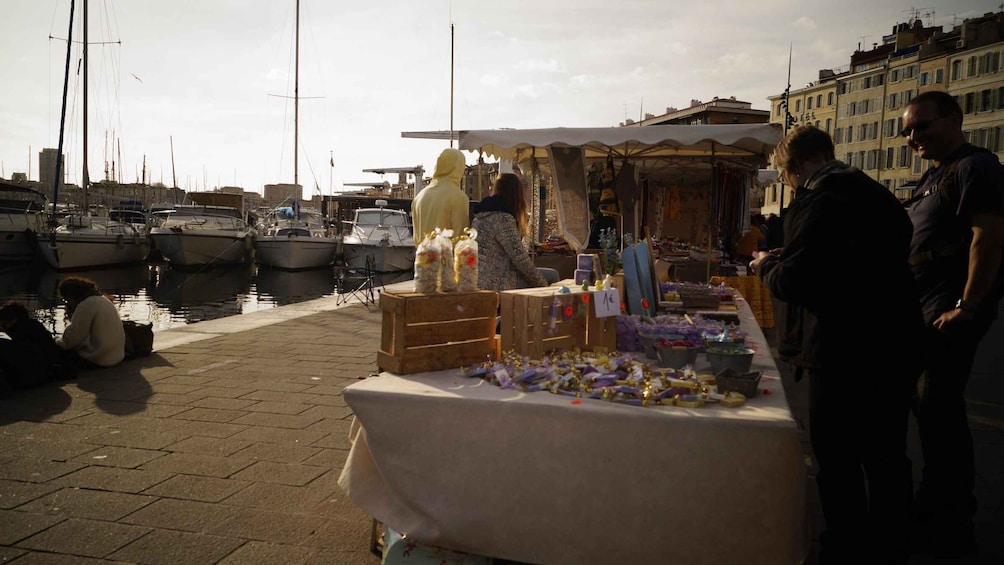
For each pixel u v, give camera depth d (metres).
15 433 4.69
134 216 34.84
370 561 2.98
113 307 6.89
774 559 2.37
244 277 27.39
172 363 7.09
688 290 5.05
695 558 2.43
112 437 4.63
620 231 9.48
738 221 10.97
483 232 4.25
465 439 2.61
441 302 3.01
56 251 26.34
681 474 2.40
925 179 3.18
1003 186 2.83
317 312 11.49
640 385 2.63
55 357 6.24
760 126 6.95
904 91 65.06
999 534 3.25
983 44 56.91
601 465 2.47
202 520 3.37
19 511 3.44
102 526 3.29
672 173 11.23
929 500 3.08
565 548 2.54
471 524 2.62
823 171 2.56
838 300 2.43
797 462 2.34
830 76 77.31
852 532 2.53
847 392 2.46
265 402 5.57
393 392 2.67
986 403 5.62
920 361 2.54
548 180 10.73
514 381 2.74
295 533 3.24
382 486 2.83
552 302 3.23
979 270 2.81
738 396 2.56
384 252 26.77
